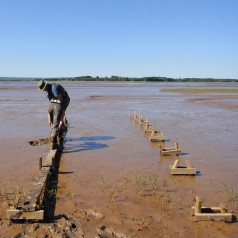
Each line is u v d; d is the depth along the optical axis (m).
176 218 6.25
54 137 10.16
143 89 66.94
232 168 9.41
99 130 15.30
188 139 13.45
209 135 14.35
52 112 10.96
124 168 9.24
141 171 8.99
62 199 7.00
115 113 22.44
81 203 6.80
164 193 7.42
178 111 24.31
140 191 7.46
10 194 7.18
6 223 5.92
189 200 7.07
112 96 42.50
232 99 37.78
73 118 19.50
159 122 18.33
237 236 5.69
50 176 8.12
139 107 27.25
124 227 5.89
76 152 10.98
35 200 6.20
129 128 16.00
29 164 9.38
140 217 6.25
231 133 14.88
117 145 12.15
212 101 34.56
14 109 23.92
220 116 21.33
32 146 11.62
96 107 26.81
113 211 6.47
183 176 8.62
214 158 10.46
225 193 7.50
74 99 36.19
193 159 10.34
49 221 6.05
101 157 10.38
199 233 5.75
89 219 6.16
